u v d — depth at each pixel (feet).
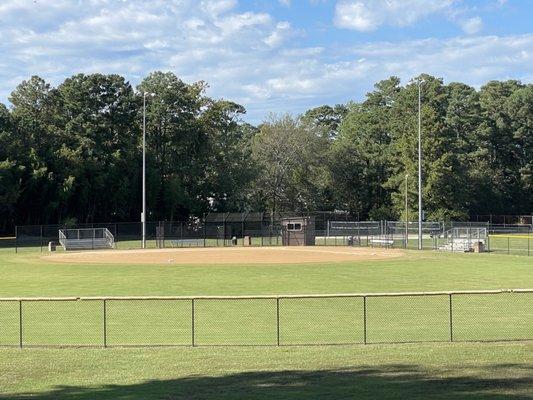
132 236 276.82
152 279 118.73
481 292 56.70
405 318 72.69
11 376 44.88
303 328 67.72
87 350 54.65
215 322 71.97
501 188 379.14
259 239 268.41
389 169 345.72
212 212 330.75
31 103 304.71
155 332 66.23
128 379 43.11
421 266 143.64
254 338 62.34
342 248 213.87
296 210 344.28
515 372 41.37
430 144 317.42
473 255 177.47
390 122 372.38
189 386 40.16
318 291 99.96
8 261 165.58
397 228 253.44
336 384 39.40
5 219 282.36
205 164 335.06
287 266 146.00
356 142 380.37
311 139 341.41
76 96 305.12
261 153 339.16
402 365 44.68
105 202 300.20
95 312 79.97
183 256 180.86
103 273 131.13
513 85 440.45
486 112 400.67
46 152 283.18
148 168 309.42
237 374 43.34
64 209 288.71
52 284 111.14
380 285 107.34
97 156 295.07
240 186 330.95
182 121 321.93
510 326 66.80
